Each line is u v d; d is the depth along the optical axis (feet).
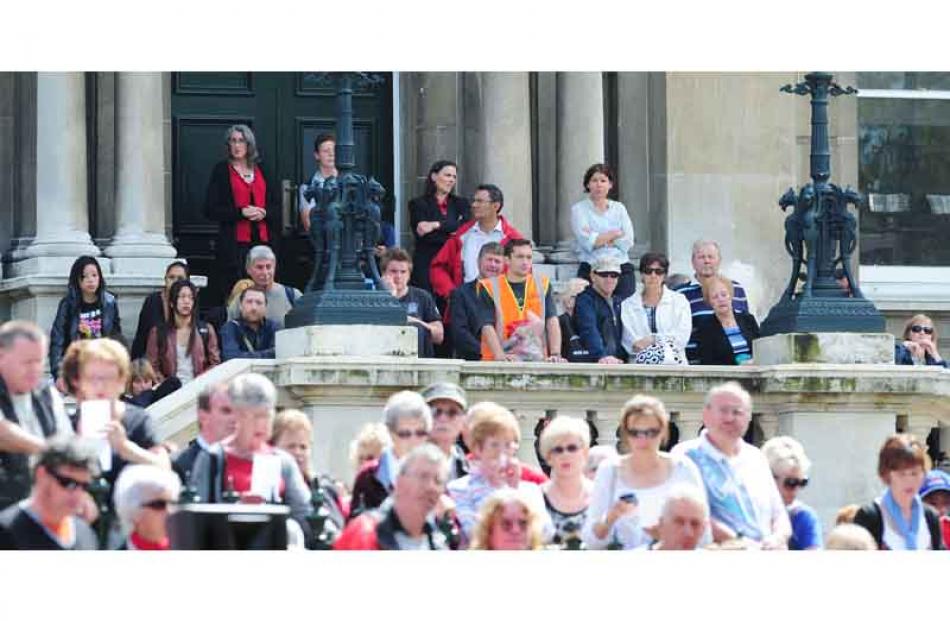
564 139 124.98
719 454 86.94
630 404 85.20
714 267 108.88
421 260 117.91
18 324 80.28
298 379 96.27
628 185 128.67
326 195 99.40
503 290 105.81
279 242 126.11
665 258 107.96
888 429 102.32
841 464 101.86
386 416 83.71
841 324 102.89
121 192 120.67
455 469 87.35
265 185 121.90
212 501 80.38
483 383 98.73
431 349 105.50
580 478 85.92
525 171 123.95
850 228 103.91
